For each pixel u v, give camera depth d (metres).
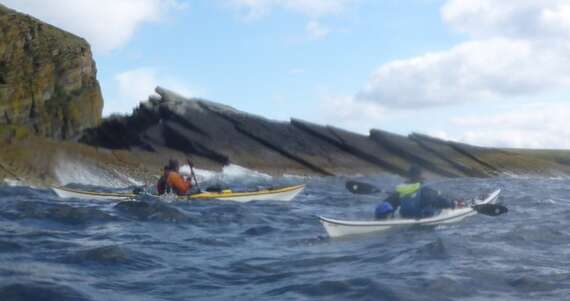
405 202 10.16
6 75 31.36
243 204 15.05
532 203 15.95
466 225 10.37
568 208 14.40
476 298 5.57
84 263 6.94
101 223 10.58
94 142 34.06
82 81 34.81
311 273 6.68
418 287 5.93
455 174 37.81
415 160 37.31
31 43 33.25
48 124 31.70
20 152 23.77
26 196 16.92
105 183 25.72
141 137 34.22
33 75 32.00
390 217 10.05
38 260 6.98
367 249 8.12
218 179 31.62
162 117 35.44
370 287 5.93
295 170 34.81
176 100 35.97
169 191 16.02
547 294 5.69
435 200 10.18
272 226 10.98
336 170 35.47
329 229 9.26
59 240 8.48
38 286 5.70
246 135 35.50
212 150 34.19
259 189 16.98
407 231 9.72
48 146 24.94
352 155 36.56
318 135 36.66
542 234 9.27
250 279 6.49
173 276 6.55
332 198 18.36
